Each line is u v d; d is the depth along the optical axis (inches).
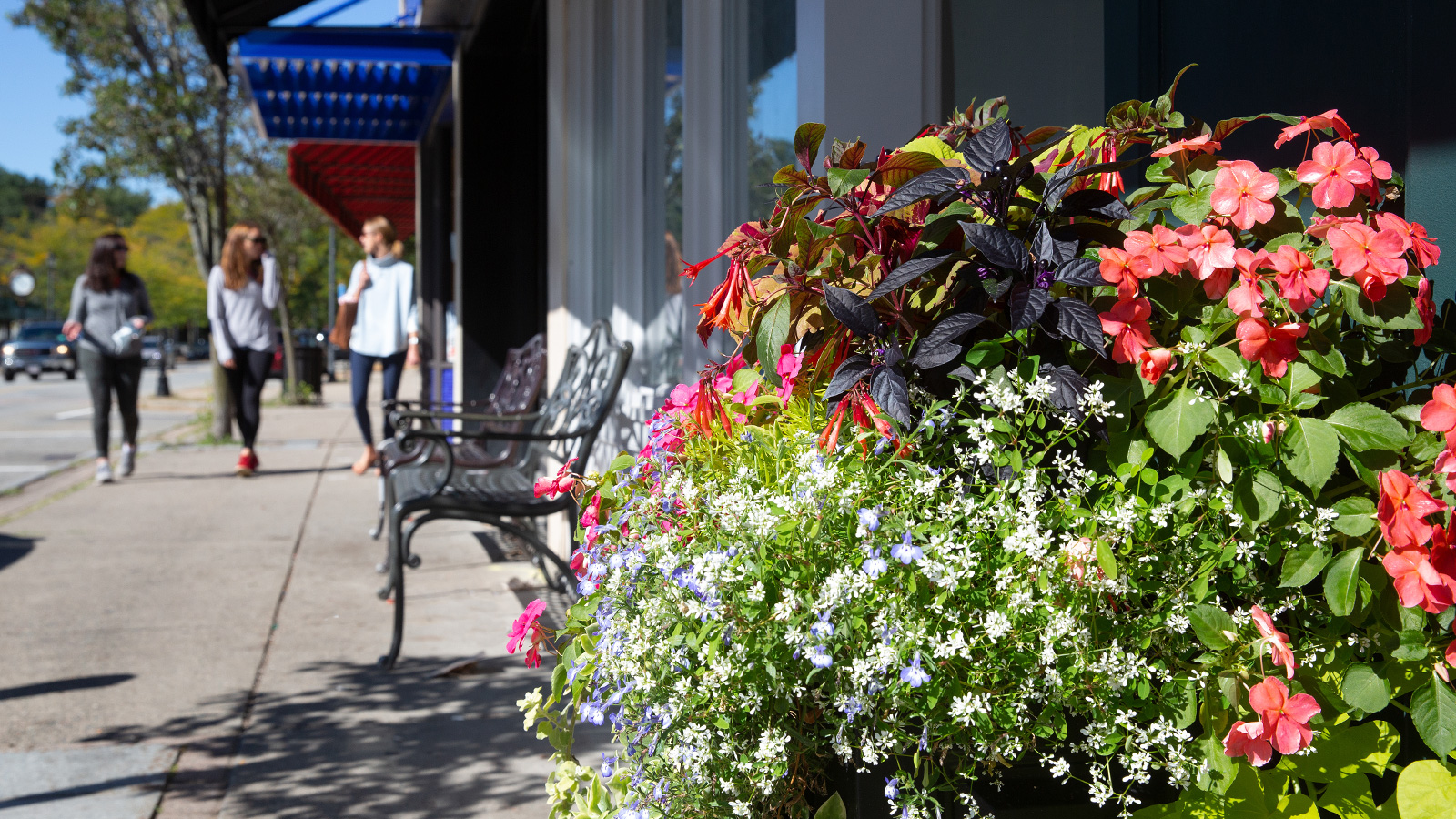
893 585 54.6
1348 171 55.3
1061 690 53.1
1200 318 57.4
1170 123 62.5
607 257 207.8
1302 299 52.8
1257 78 83.3
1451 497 52.7
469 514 157.9
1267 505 53.1
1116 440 55.9
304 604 199.3
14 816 109.9
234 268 388.5
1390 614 54.6
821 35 94.9
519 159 314.3
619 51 194.2
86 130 714.8
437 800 113.1
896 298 61.2
